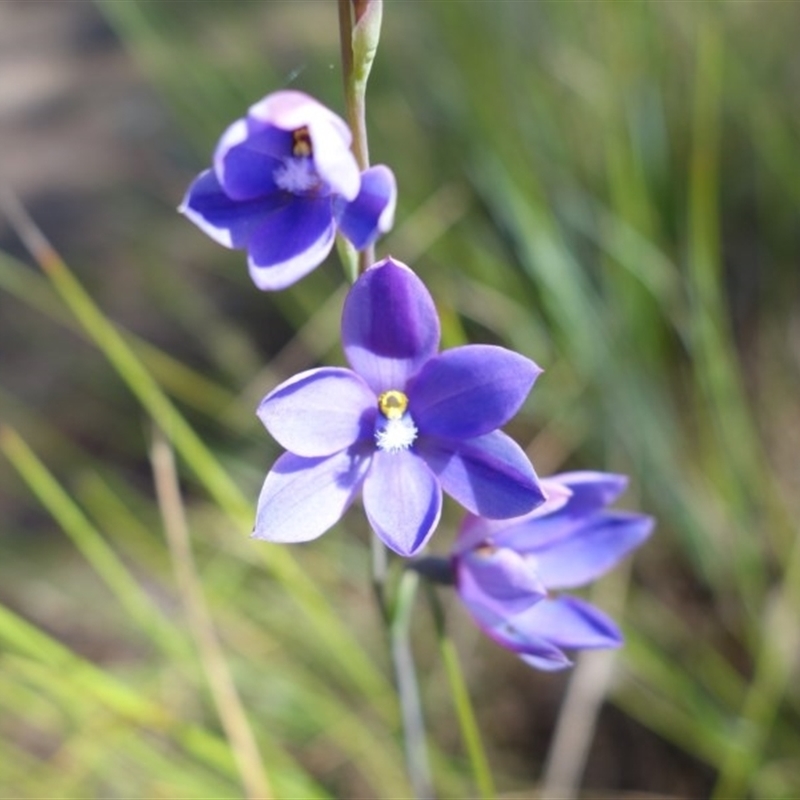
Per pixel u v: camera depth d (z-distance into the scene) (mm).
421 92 372
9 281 364
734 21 346
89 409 356
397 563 178
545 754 265
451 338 247
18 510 328
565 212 321
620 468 295
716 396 274
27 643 211
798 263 336
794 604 262
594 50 336
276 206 140
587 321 290
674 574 289
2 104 599
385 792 261
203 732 231
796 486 297
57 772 251
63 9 736
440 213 331
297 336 350
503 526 161
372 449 144
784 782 245
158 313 389
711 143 321
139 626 274
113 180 474
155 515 308
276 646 275
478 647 284
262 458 318
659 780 256
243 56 389
